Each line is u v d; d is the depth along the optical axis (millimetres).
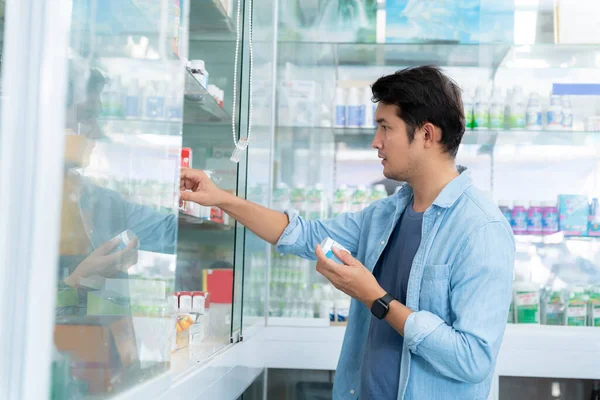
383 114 1541
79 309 869
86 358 892
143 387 1098
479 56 3045
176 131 1300
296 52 3104
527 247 2916
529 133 2938
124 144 1020
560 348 2588
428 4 2957
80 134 861
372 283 1458
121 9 994
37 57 751
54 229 771
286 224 1814
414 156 1533
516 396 2635
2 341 732
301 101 2986
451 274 1451
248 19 1905
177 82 1302
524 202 2930
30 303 737
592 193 2971
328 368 2697
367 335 1694
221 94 1969
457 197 1499
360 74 3117
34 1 753
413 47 3008
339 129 3006
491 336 1376
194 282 2012
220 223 1970
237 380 1934
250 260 2279
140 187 1099
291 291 2840
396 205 1667
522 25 3000
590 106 2979
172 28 1265
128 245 1047
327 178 3082
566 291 2836
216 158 2025
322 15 3023
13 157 744
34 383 743
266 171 2730
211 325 1941
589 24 2924
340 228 1838
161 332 1206
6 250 738
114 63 972
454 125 1518
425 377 1464
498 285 1400
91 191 900
